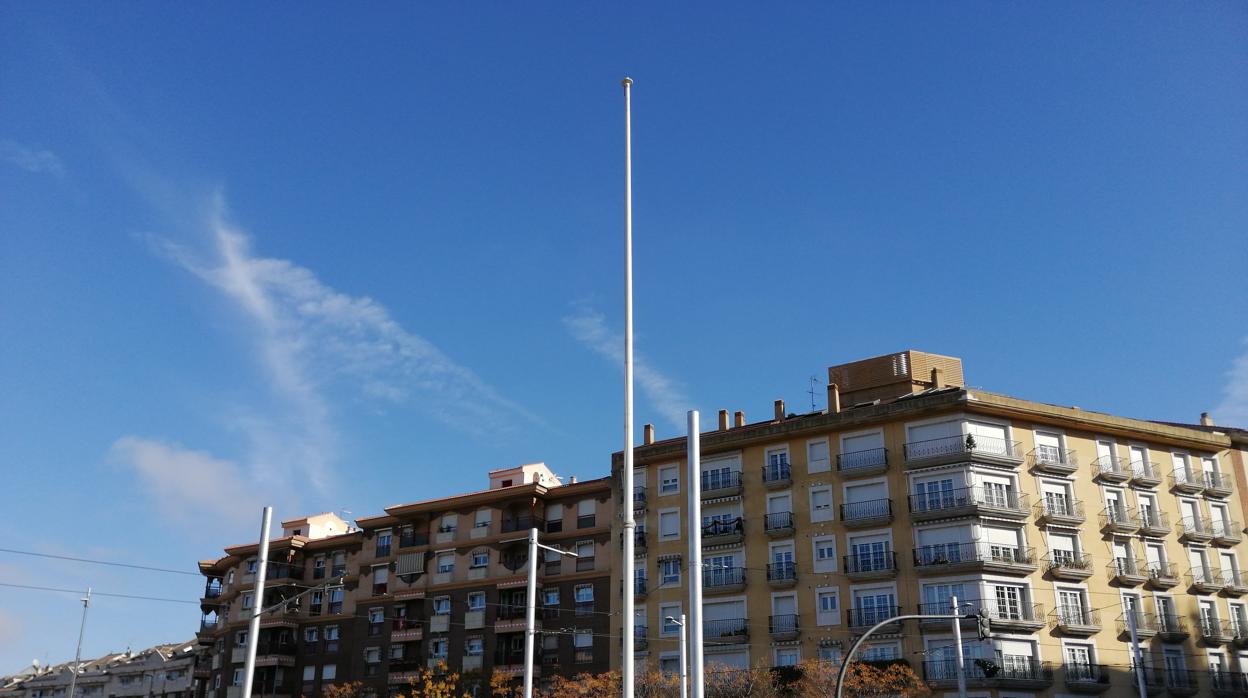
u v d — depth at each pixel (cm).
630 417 2083
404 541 7631
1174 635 5556
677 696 5384
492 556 7156
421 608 7388
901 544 5472
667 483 6456
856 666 5050
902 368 6462
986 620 3162
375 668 7512
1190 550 5931
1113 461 5900
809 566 5706
